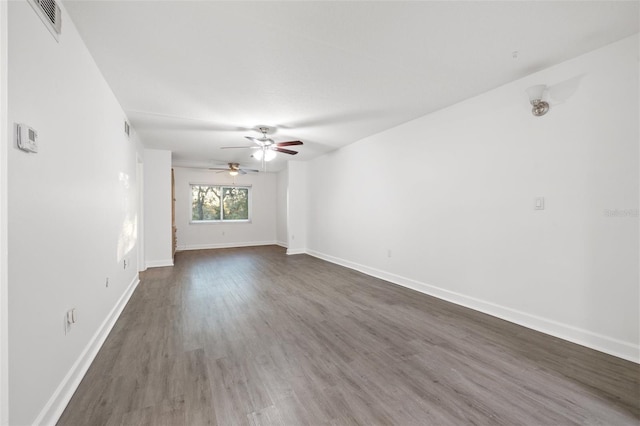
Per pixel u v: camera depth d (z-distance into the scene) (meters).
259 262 5.86
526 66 2.41
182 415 1.48
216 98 3.02
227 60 2.28
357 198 5.01
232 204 8.38
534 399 1.61
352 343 2.31
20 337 1.19
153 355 2.11
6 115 1.08
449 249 3.33
